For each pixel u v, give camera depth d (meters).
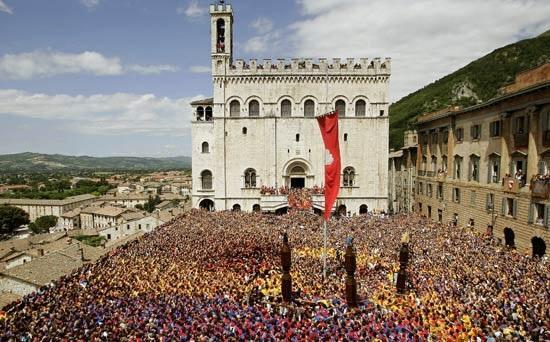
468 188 54.50
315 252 41.22
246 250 41.09
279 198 68.94
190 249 41.44
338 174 34.47
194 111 76.31
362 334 22.31
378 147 73.31
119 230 91.88
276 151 73.50
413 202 76.38
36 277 40.94
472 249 39.69
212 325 23.88
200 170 75.94
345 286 29.72
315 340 21.88
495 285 28.91
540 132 40.09
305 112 73.75
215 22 72.06
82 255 50.56
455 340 22.00
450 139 59.47
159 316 25.44
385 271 35.44
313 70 72.69
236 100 73.50
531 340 20.84
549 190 37.59
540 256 40.72
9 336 22.45
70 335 22.81
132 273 34.16
